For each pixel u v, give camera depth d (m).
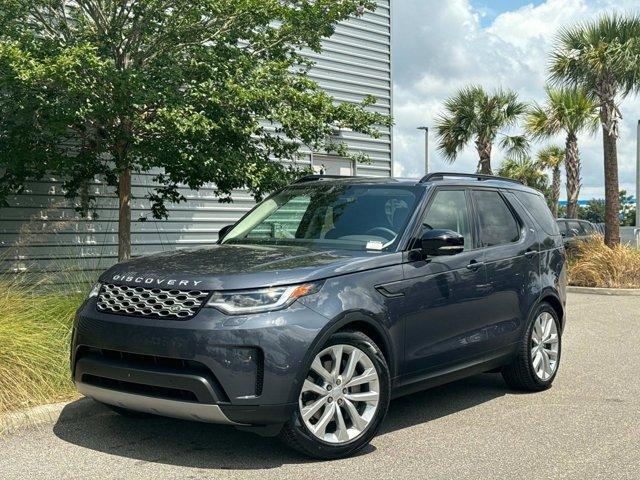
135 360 4.84
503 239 6.79
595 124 25.53
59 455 5.02
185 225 12.95
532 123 25.91
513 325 6.68
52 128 8.15
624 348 9.59
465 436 5.62
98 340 4.93
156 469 4.76
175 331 4.65
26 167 9.10
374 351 5.14
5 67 7.43
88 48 7.31
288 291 4.79
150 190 12.43
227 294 4.70
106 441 5.34
